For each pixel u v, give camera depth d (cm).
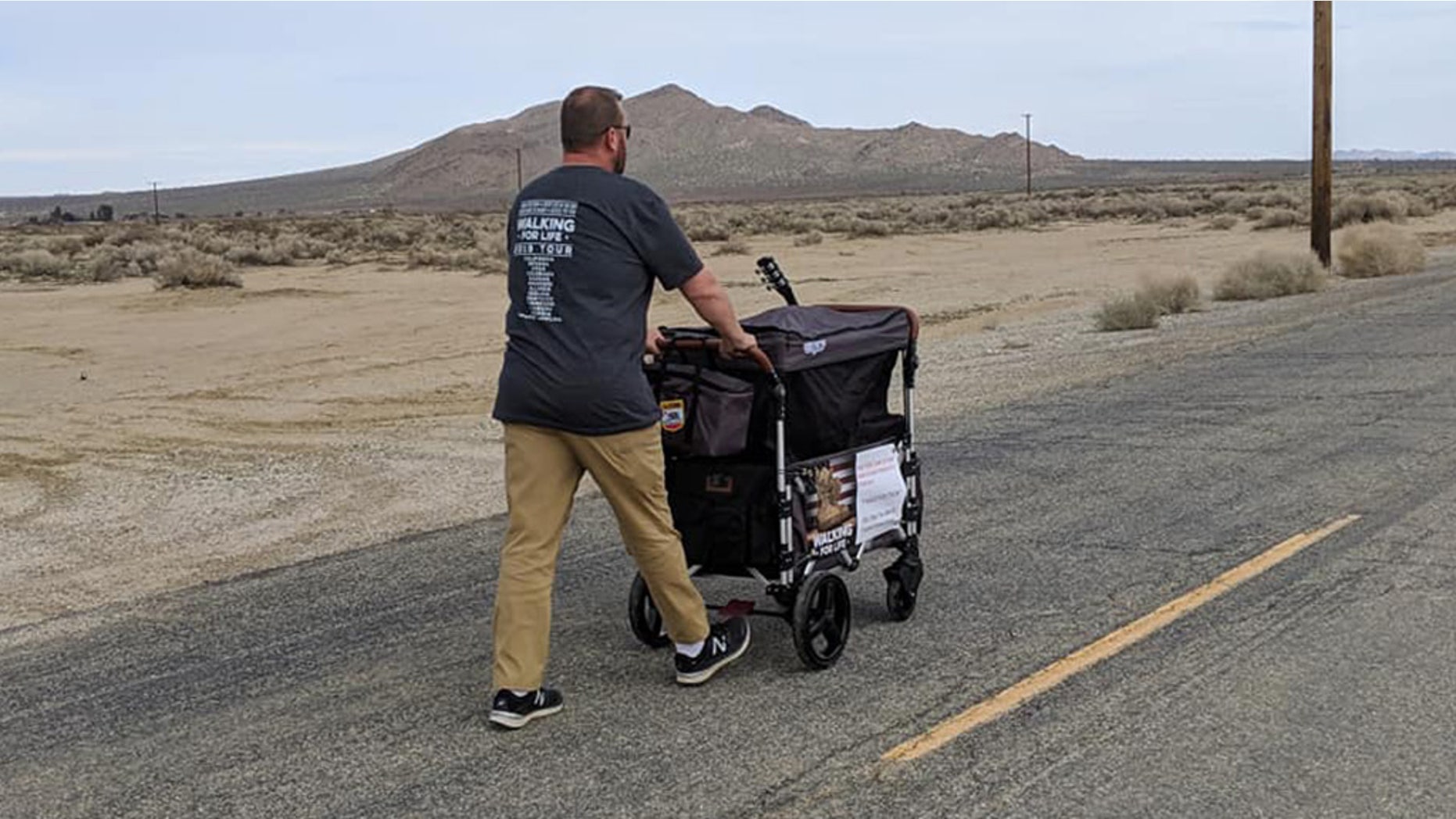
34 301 3456
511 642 586
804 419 632
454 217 10306
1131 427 1280
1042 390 1580
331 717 614
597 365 563
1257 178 18162
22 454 1546
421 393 1962
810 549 631
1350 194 7100
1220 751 541
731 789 520
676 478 633
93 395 2031
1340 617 702
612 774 538
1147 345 1972
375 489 1209
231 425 1722
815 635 643
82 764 574
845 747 555
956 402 1530
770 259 659
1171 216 7112
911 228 6644
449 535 979
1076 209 7781
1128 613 718
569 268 562
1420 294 2405
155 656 720
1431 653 646
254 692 652
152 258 4666
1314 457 1098
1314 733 557
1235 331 2041
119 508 1193
